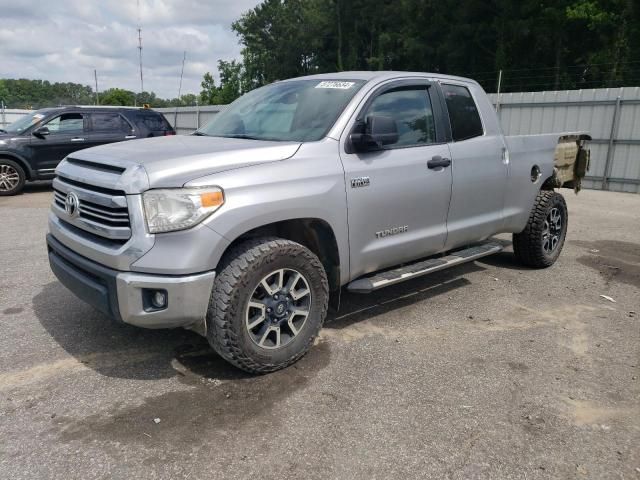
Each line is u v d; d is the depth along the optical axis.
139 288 3.11
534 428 3.06
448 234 4.73
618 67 33.28
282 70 63.72
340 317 4.61
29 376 3.51
